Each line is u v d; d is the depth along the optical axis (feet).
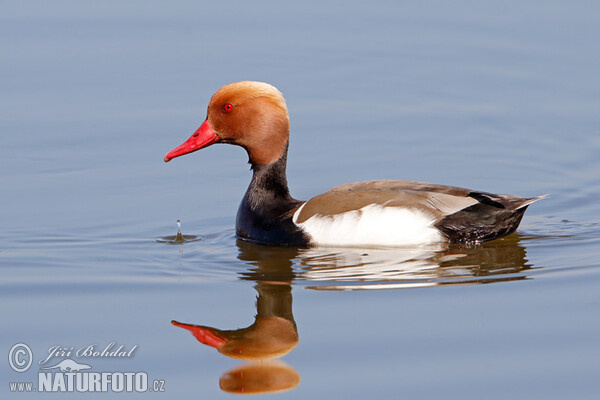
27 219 48.73
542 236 45.32
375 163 56.49
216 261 42.78
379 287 38.83
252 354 33.58
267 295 38.50
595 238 44.93
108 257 43.73
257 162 45.80
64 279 40.81
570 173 55.52
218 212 50.16
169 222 48.73
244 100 45.03
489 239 42.98
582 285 38.45
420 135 60.64
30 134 59.57
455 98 65.87
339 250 42.93
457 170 55.93
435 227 42.24
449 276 39.83
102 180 54.13
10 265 42.60
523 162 57.06
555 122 62.03
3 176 54.34
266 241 44.86
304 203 45.03
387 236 42.34
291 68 69.67
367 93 66.59
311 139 60.08
